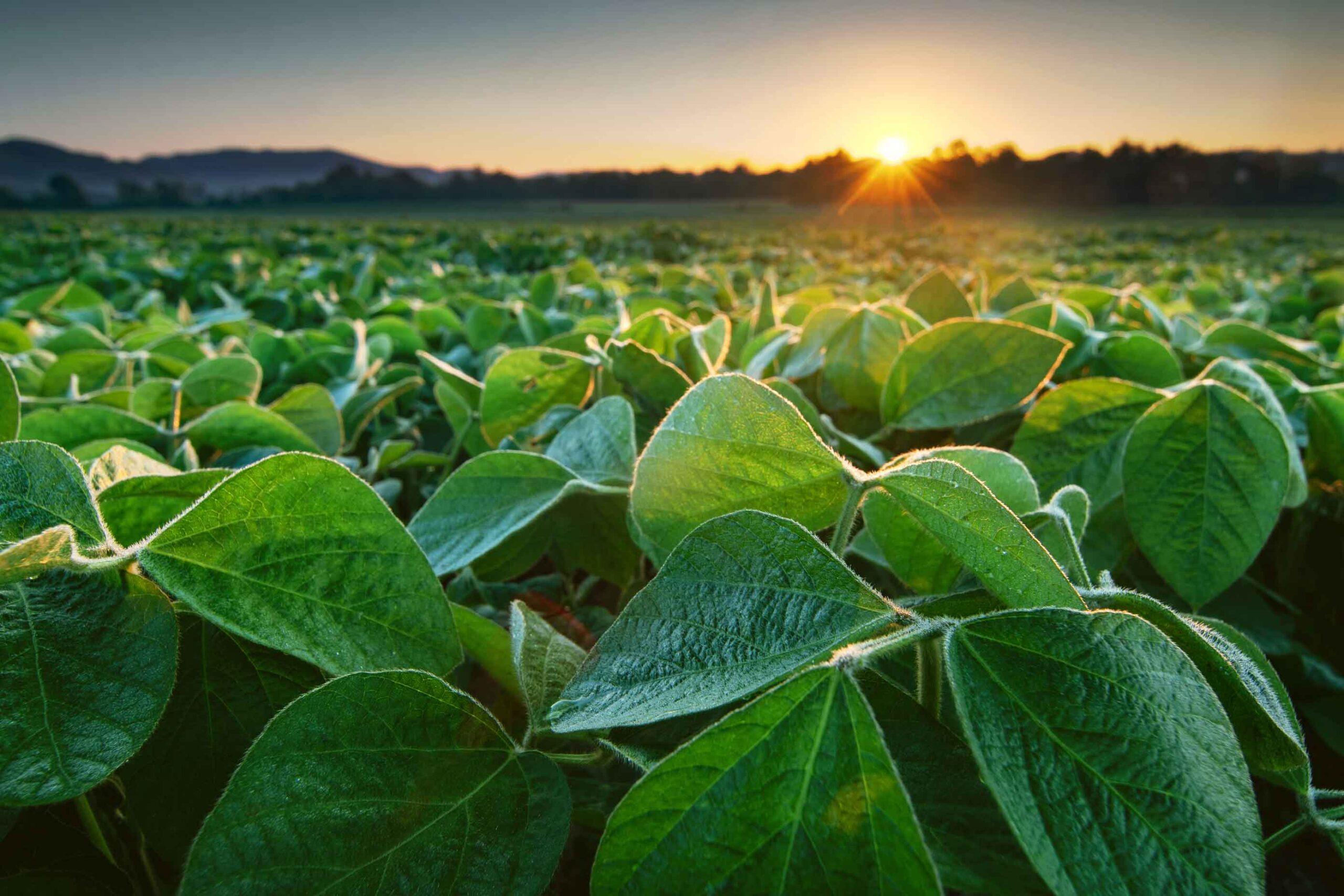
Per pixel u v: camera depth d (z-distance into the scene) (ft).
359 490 2.52
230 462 4.97
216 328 11.97
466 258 35.86
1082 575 2.74
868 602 2.17
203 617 2.48
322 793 2.05
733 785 1.81
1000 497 3.06
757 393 2.71
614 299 13.61
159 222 90.99
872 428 6.10
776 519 2.33
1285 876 5.16
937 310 7.40
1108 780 1.77
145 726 2.08
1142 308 8.91
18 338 8.68
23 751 1.94
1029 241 75.20
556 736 2.83
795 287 20.34
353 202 364.58
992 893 2.06
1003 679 1.91
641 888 1.78
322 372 8.26
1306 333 12.15
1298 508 6.02
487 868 2.13
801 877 1.74
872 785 1.74
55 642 2.12
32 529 2.34
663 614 2.26
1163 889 1.65
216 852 1.89
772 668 2.06
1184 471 4.03
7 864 2.38
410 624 2.53
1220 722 1.89
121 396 5.79
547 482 3.74
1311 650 5.90
